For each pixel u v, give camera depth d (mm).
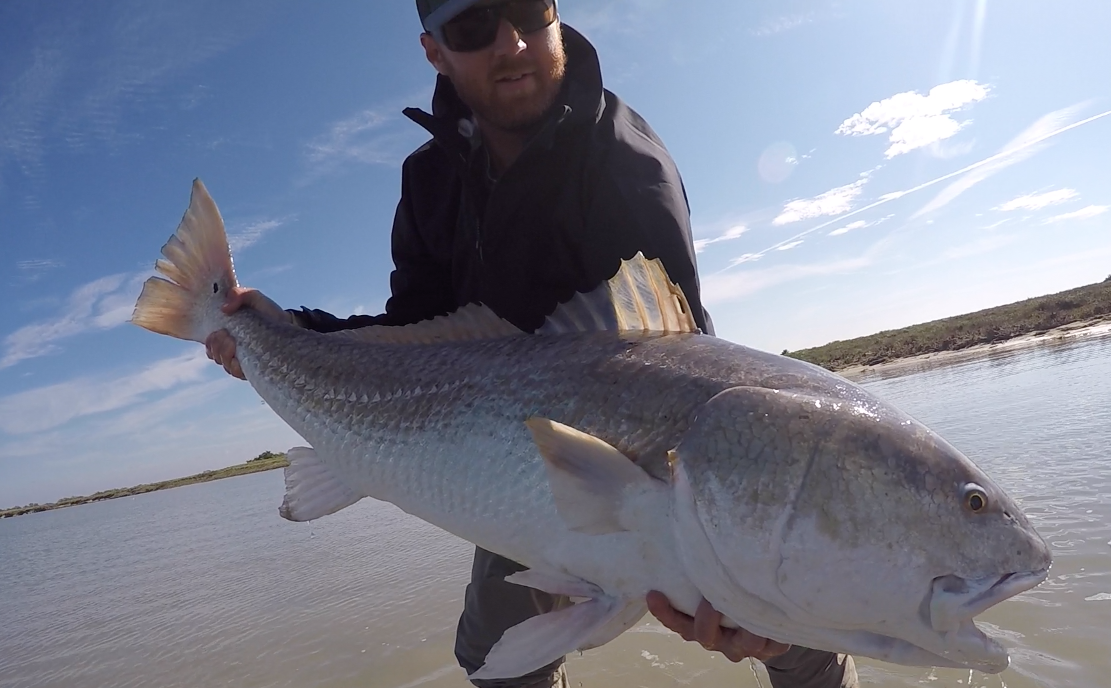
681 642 944
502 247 746
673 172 692
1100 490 1179
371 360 679
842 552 435
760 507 446
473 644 785
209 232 853
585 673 898
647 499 480
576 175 699
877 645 454
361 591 1413
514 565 744
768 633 474
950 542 430
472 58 758
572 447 480
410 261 880
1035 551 429
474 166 809
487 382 584
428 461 599
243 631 1279
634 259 576
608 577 504
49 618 1684
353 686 958
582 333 590
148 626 1439
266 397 766
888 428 457
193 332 863
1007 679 718
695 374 508
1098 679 680
